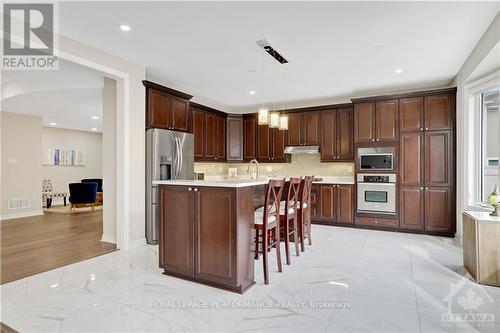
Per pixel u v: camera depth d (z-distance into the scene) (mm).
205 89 5176
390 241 4172
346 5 2451
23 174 6492
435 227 4492
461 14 2594
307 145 5793
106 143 4145
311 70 4125
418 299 2330
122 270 2994
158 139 4031
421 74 4285
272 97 5738
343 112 5441
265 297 2395
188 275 2734
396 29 2881
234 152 6441
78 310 2168
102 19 2703
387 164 4820
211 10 2539
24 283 2660
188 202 2711
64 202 8375
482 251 2639
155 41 3184
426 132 4551
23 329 1915
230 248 2490
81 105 6035
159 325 1967
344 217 5188
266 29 2893
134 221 3850
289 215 3439
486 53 2928
